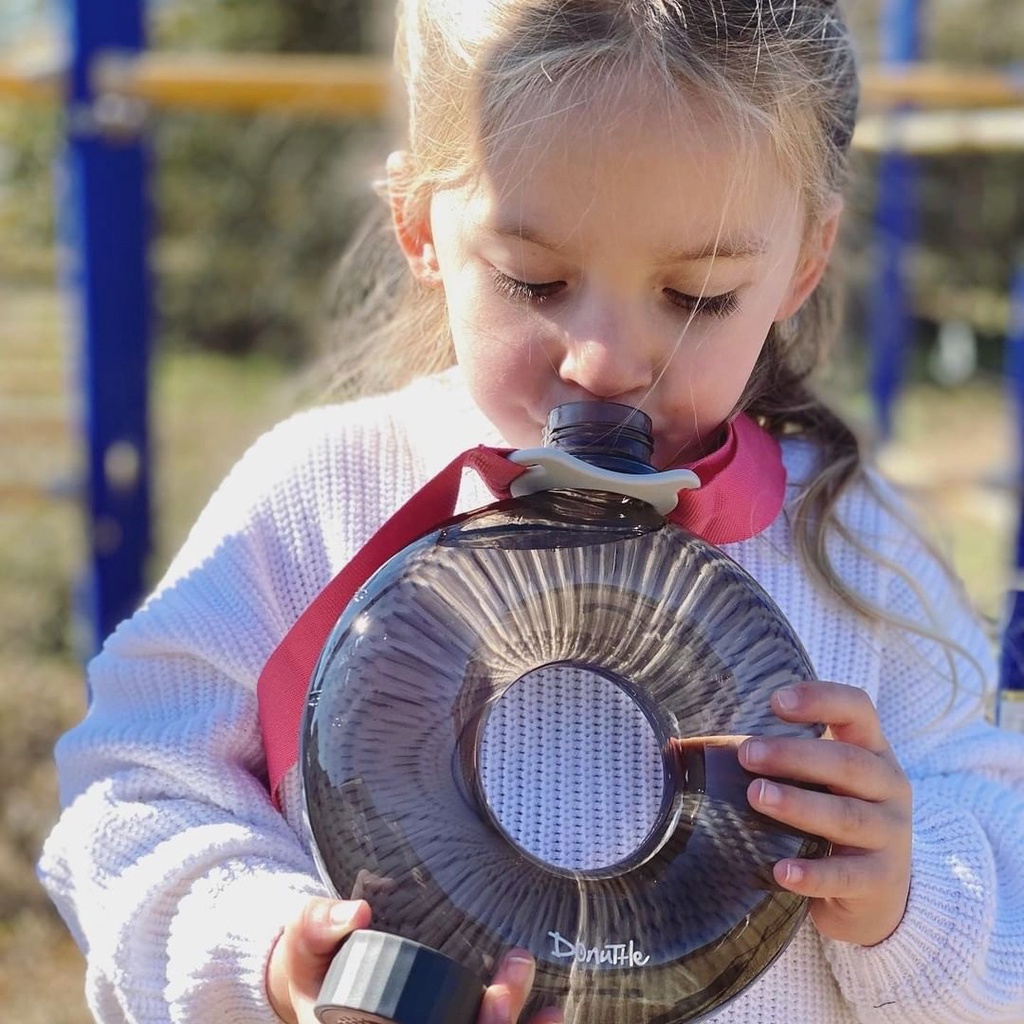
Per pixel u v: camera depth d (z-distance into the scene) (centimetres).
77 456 325
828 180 125
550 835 109
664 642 93
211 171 1032
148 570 290
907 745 128
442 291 127
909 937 110
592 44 106
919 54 382
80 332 284
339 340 183
